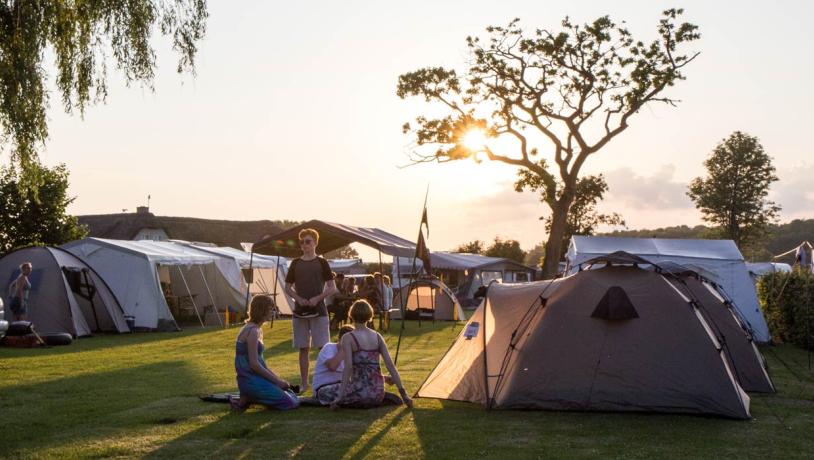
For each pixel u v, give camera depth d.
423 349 17.69
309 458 6.78
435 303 30.52
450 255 46.19
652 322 9.34
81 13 11.84
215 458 6.76
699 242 22.47
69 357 15.65
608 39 36.06
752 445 7.46
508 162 38.25
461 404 9.66
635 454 7.01
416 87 37.97
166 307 24.09
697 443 7.51
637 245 22.52
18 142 11.87
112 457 6.80
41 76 11.78
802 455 7.06
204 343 19.39
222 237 59.50
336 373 9.48
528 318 9.73
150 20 12.17
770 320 21.28
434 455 6.91
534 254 85.44
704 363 9.12
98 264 24.52
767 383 11.19
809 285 18.83
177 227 57.88
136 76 12.16
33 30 11.25
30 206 34.00
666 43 36.12
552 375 9.30
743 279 20.84
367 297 24.20
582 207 71.88
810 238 87.25
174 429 7.93
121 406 9.30
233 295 30.23
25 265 20.02
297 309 10.53
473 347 10.12
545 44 36.25
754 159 78.00
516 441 7.50
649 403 9.03
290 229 23.62
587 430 8.06
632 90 35.84
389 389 10.92
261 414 8.76
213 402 9.62
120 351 17.11
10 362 14.59
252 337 8.99
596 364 9.27
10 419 8.48
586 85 36.56
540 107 37.28
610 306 9.39
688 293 9.77
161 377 12.30
